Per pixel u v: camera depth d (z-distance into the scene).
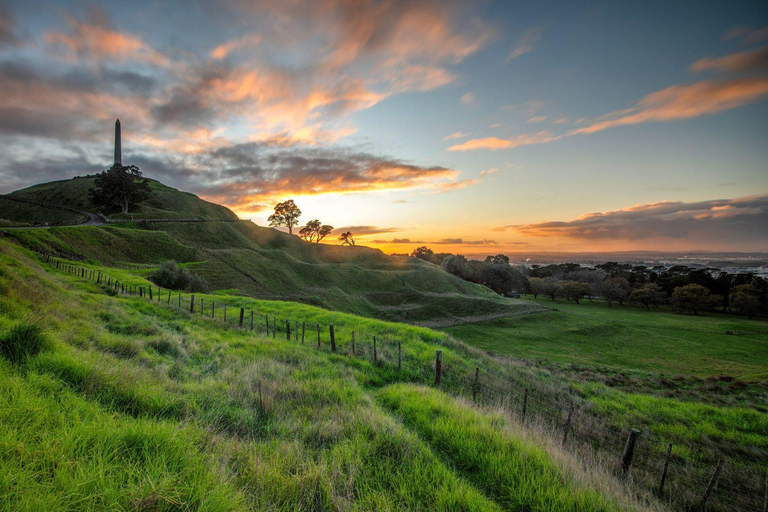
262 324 19.50
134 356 8.38
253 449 4.20
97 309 14.02
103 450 3.10
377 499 3.52
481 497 3.85
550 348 49.50
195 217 112.94
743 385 19.33
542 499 3.94
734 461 8.43
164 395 5.45
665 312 97.12
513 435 5.73
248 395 6.76
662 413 11.92
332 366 11.29
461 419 6.27
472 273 124.44
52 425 3.35
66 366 5.07
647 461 7.76
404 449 4.80
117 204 103.31
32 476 2.48
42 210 107.62
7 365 4.64
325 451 4.62
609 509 3.93
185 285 43.34
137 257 65.25
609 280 114.94
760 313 87.06
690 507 5.93
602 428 9.73
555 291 118.00
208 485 2.86
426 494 3.81
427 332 18.64
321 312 23.98
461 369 13.37
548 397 12.70
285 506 3.14
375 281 99.62
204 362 9.82
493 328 64.75
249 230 121.19
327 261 122.81
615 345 52.66
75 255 52.50
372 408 6.85
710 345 53.75
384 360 13.07
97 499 2.46
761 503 6.31
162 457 3.09
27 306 9.16
